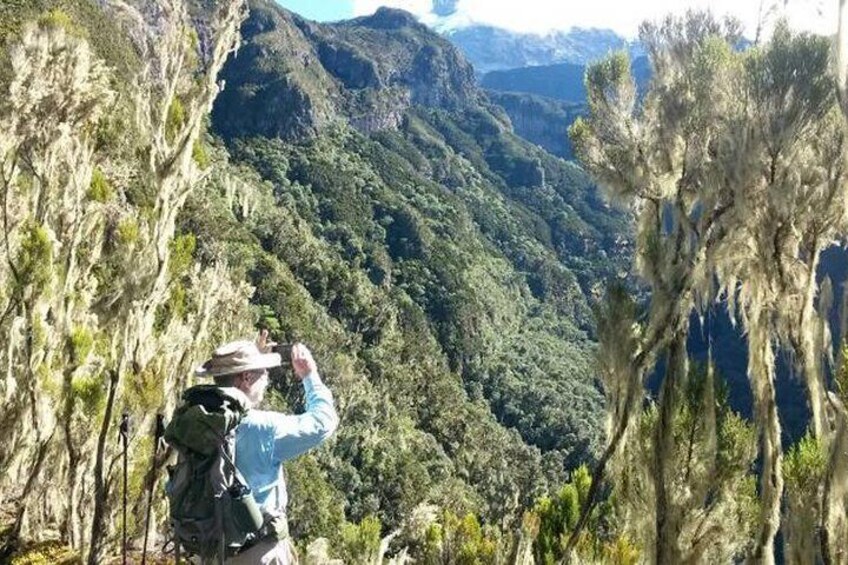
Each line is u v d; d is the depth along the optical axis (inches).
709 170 144.8
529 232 6638.8
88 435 197.0
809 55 132.3
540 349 4744.1
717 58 149.0
